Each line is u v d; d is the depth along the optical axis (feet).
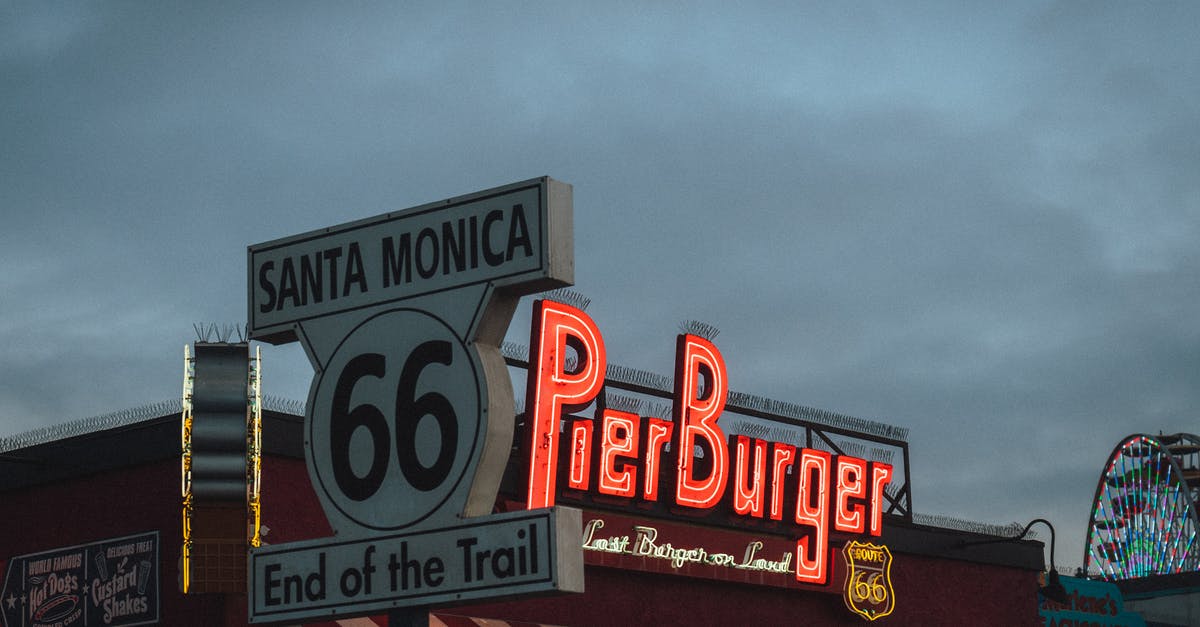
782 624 122.62
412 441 35.99
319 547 36.83
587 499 106.93
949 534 140.67
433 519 35.29
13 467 101.04
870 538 126.72
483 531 34.53
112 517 94.53
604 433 107.04
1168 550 296.71
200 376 83.92
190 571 83.61
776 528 120.37
